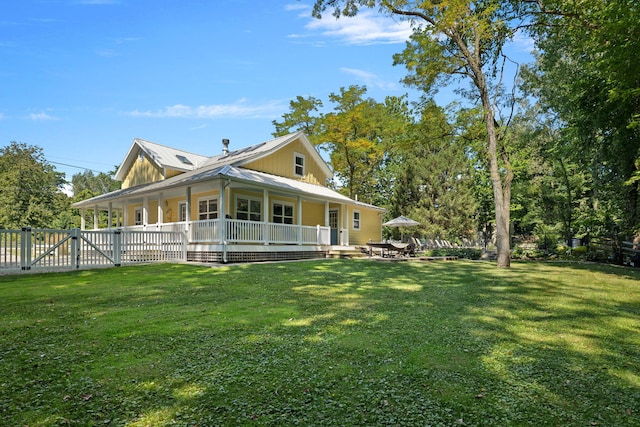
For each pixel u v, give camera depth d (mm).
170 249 13820
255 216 17500
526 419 2516
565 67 16859
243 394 2834
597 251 18328
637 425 2451
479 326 4969
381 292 7727
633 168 13312
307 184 20250
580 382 3150
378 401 2740
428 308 6121
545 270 12688
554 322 5227
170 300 6527
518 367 3471
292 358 3627
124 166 22625
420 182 28250
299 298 6863
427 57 15273
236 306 6070
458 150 27250
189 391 2879
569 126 16984
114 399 2740
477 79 14969
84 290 7504
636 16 9250
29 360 3523
